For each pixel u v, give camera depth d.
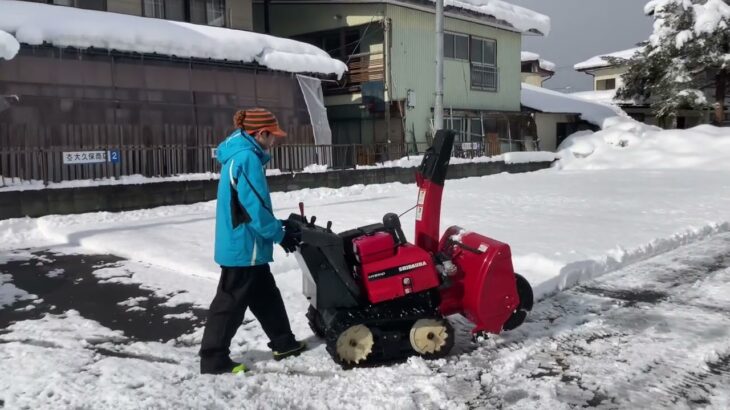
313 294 3.74
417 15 18.78
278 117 14.82
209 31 13.72
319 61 15.30
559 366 3.62
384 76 17.73
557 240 6.99
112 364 3.60
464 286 3.88
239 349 3.91
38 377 3.43
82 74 11.41
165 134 12.04
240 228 3.39
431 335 3.67
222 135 12.97
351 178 14.57
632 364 3.63
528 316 4.57
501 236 7.35
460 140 20.47
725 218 8.61
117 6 13.89
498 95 22.45
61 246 7.70
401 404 3.07
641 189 13.23
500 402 3.14
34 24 10.44
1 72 10.35
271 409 3.06
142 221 9.30
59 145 10.45
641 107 30.06
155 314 4.73
